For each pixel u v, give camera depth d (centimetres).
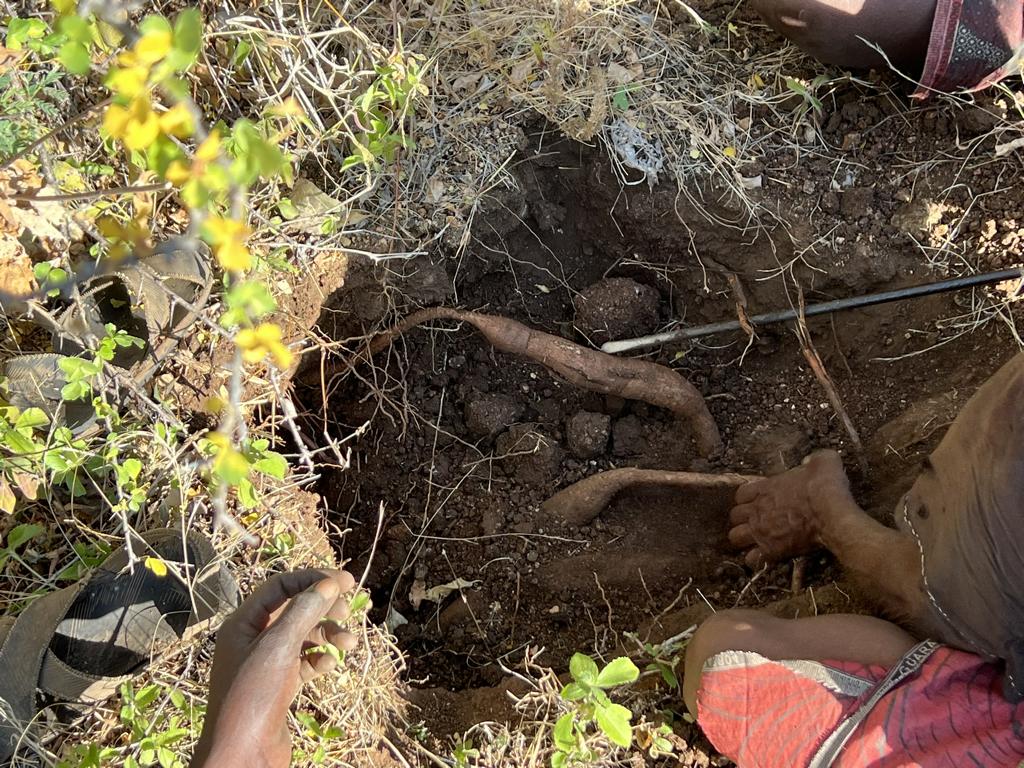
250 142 76
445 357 207
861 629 141
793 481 175
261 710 93
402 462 207
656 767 155
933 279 182
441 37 181
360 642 159
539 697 157
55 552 146
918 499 145
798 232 188
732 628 145
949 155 182
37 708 133
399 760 155
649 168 189
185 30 68
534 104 183
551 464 202
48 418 130
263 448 135
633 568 193
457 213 184
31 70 147
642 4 194
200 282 154
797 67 190
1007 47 163
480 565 201
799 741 128
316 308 179
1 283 138
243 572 153
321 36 157
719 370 209
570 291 211
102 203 147
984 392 127
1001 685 127
